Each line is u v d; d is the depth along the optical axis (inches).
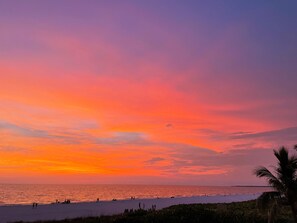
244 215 1507.1
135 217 1504.7
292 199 1042.1
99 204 3914.9
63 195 7401.6
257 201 1107.3
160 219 1397.6
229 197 6299.2
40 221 1889.8
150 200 4982.8
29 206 3454.7
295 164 1051.3
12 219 2148.1
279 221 1322.6
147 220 1398.9
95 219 1775.3
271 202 1083.3
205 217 1437.0
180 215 1445.6
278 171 1079.0
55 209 3065.9
